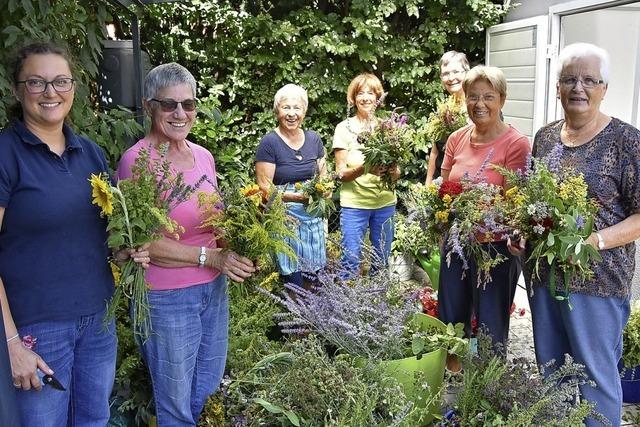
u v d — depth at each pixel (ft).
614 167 7.68
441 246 10.39
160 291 7.23
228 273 7.38
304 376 8.03
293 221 7.91
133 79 14.69
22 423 6.16
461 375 9.61
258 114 18.31
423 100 19.66
